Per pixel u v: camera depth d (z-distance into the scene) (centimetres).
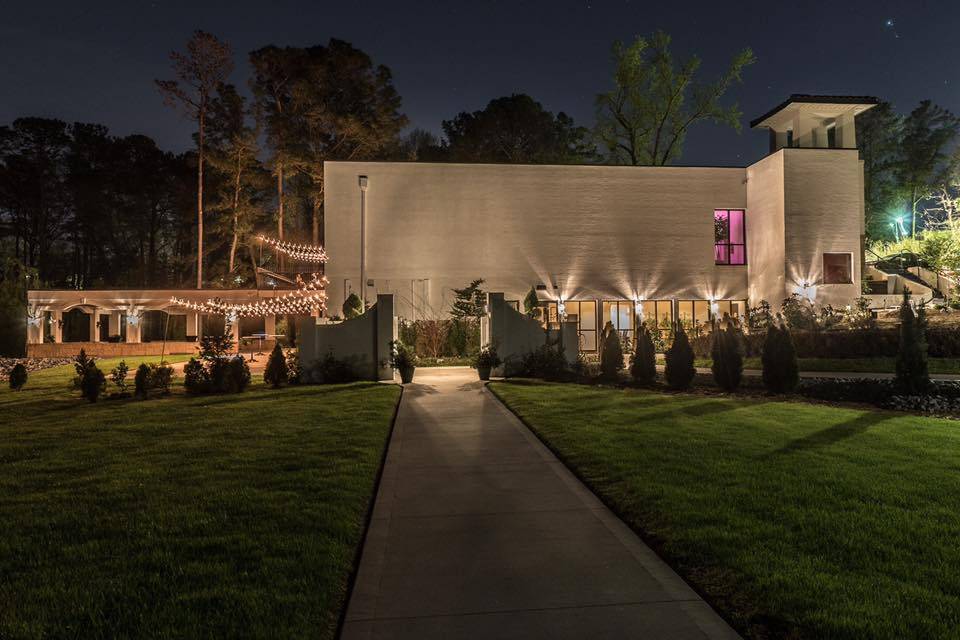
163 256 5872
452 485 665
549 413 1062
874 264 3072
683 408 1100
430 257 2691
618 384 1472
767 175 2711
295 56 4062
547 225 2764
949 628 345
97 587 410
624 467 691
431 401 1272
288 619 364
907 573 414
